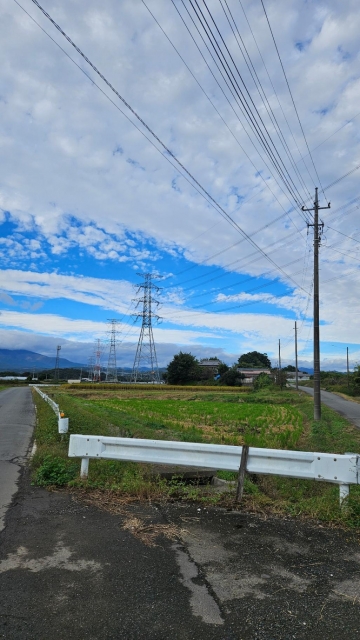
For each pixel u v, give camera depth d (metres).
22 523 5.02
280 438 14.36
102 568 3.84
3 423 17.22
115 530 4.80
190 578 3.68
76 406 24.42
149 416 23.58
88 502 5.84
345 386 70.38
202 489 6.46
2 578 3.63
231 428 19.28
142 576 3.69
